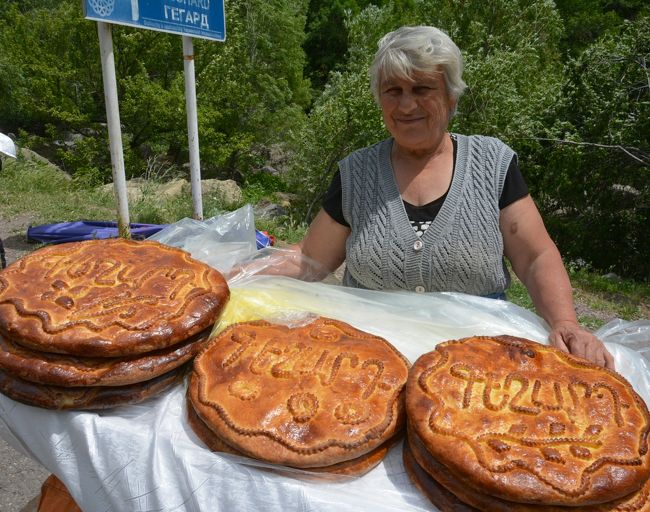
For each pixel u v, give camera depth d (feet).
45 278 4.06
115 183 14.24
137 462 3.34
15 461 8.53
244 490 3.04
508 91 31.14
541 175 31.27
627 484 2.69
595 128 29.14
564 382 3.36
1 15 61.05
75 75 42.65
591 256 30.76
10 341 3.68
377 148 5.76
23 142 46.09
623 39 29.66
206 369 3.65
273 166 57.00
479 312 4.59
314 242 6.04
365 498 2.97
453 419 3.06
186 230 5.84
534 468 2.74
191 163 15.80
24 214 21.39
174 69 46.24
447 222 5.24
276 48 59.16
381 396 3.40
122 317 3.67
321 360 3.68
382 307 4.66
